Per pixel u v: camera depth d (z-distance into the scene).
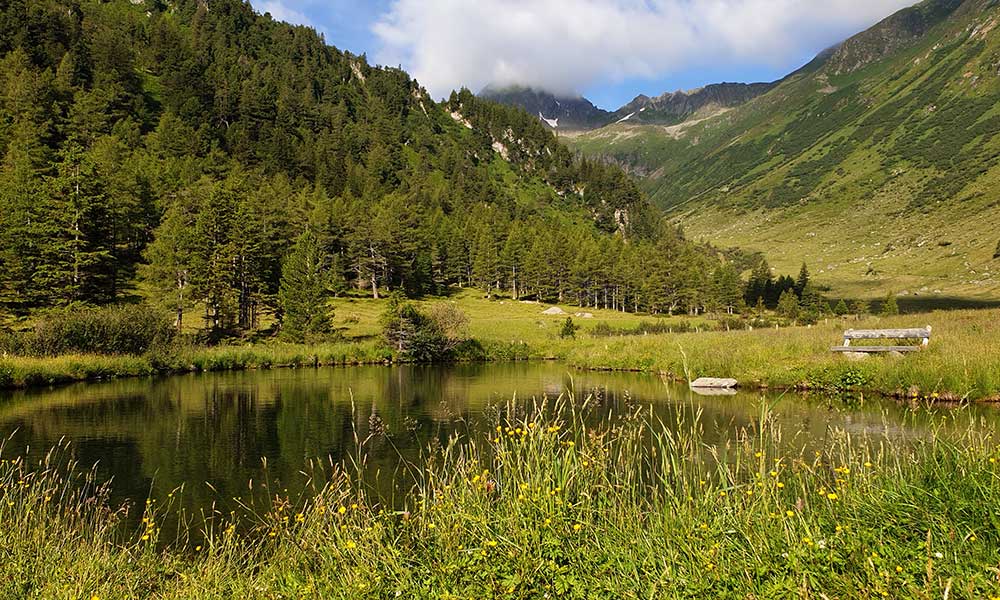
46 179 61.56
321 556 6.26
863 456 7.82
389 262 104.25
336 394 29.48
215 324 59.22
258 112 160.38
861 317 45.66
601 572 5.06
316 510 7.30
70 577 6.35
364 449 16.61
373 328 69.12
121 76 138.12
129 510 11.88
